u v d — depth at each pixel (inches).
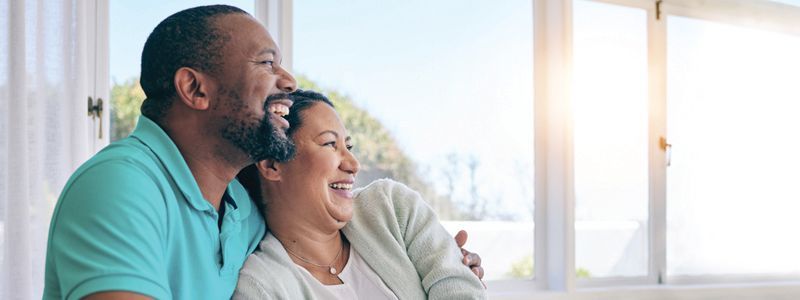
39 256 72.0
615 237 116.2
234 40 38.3
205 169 40.1
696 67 123.7
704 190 124.1
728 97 126.8
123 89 83.0
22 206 70.0
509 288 108.3
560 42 109.5
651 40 119.3
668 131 121.1
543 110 112.7
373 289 49.8
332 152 49.3
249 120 38.8
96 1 80.8
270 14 91.7
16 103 70.1
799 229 132.2
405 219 53.3
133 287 31.2
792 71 132.6
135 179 34.6
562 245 108.5
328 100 51.6
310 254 49.3
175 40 37.8
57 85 73.1
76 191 33.6
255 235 48.0
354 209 53.0
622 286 115.5
